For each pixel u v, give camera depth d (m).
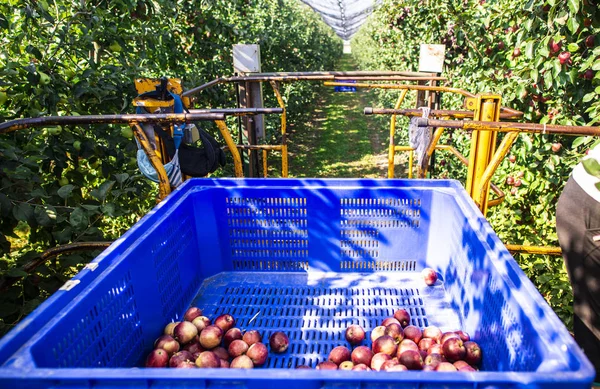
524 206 3.93
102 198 2.75
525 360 1.47
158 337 2.18
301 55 13.19
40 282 2.64
